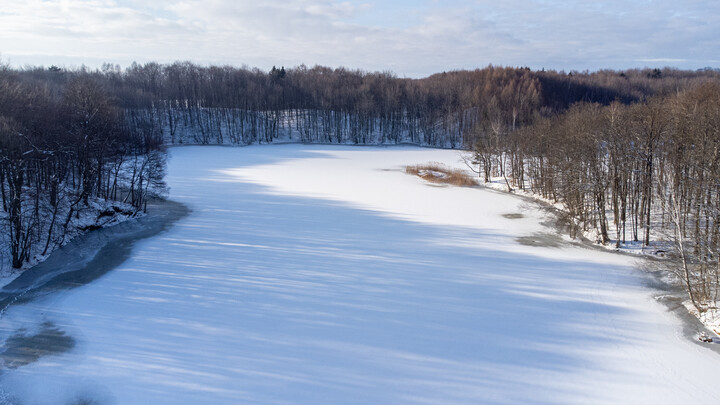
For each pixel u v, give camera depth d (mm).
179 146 151375
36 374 26438
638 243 50594
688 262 40156
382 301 36375
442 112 176000
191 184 88938
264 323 32531
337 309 34844
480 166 104562
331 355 28656
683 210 46094
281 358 28266
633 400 24781
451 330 32031
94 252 48062
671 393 25328
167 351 28875
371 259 46156
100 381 25828
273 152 142125
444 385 25953
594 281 41094
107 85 166000
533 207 71500
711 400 24750
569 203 57000
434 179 95938
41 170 55625
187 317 33312
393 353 29016
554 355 29094
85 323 32438
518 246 51469
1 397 24438
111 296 36906
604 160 55750
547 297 37625
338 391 25266
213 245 50312
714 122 43312
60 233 50812
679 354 29219
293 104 190500
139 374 26500
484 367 27703
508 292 38500
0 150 43969
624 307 35906
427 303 36156
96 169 62844
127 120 146125
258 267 43500
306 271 42562
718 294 36219
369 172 106750
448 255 47812
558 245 52000
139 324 32281
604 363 28250
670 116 51469
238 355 28484
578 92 191250
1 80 63656
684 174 45562
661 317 34250
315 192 82250
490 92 173000
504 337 31188
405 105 186125
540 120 96312
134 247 49719
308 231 56250
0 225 45281
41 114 58875
